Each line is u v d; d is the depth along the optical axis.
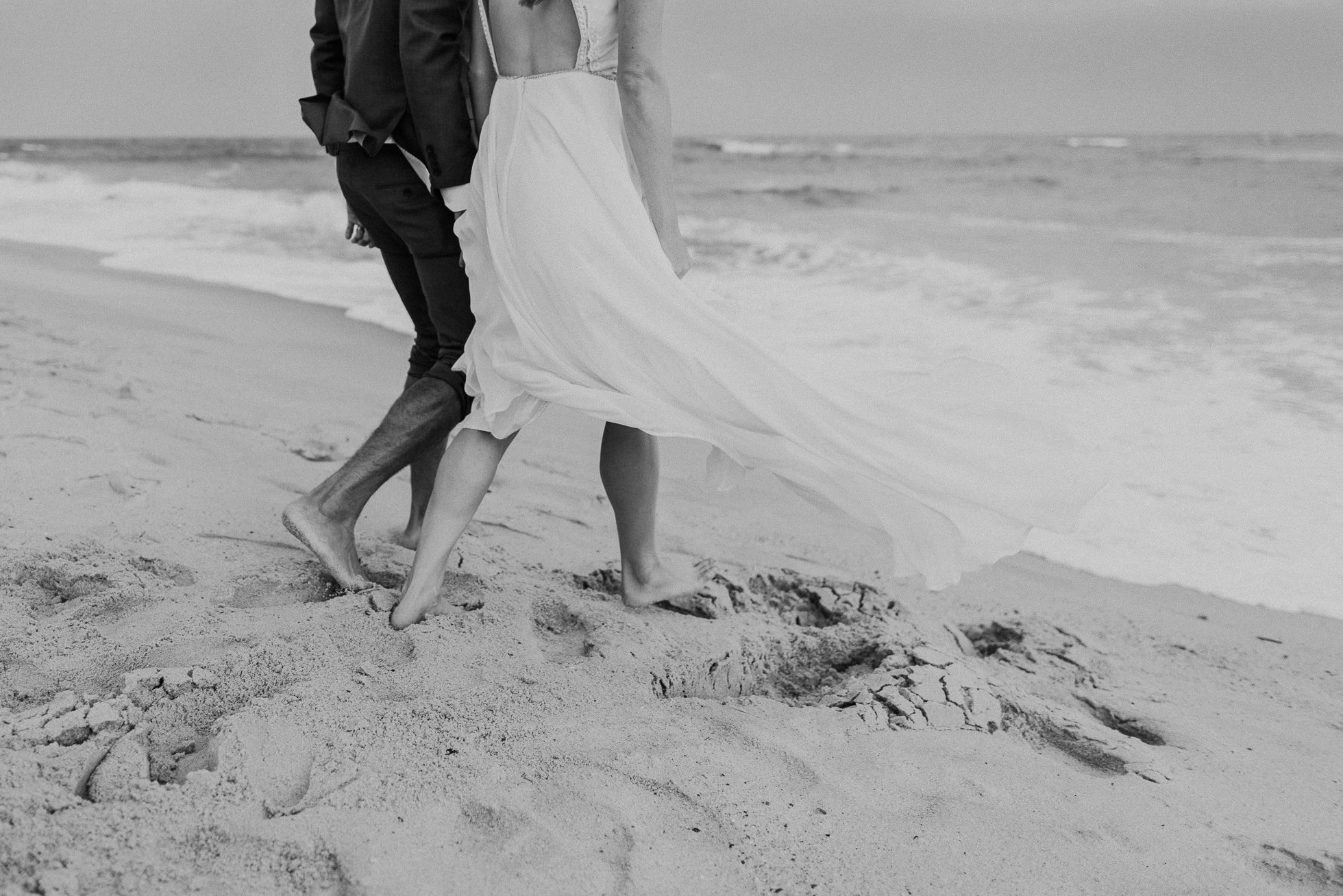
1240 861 1.82
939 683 2.36
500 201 2.29
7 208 16.89
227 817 1.67
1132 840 1.84
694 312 2.24
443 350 2.66
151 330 6.45
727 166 32.16
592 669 2.32
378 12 2.38
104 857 1.57
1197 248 11.48
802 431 2.25
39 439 3.53
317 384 5.24
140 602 2.45
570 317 2.26
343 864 1.57
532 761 1.90
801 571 3.22
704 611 2.72
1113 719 2.45
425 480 2.95
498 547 3.09
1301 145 44.81
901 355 6.11
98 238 12.51
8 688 2.08
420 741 1.94
